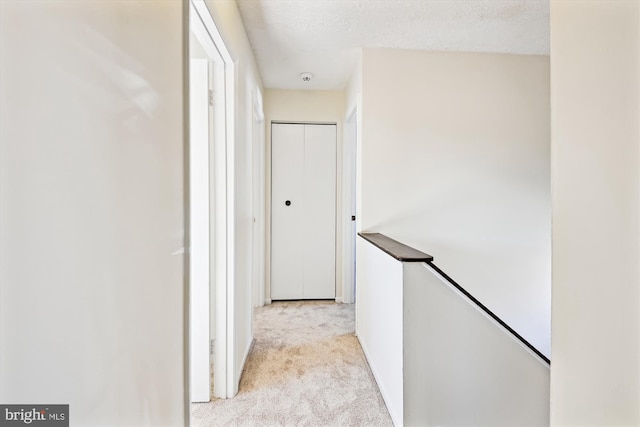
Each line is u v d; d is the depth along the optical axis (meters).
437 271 1.48
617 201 0.64
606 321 0.66
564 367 0.78
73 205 0.54
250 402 1.76
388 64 2.48
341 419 1.63
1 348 0.42
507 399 1.54
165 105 0.90
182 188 1.03
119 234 0.67
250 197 2.40
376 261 1.98
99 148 0.60
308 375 2.03
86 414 0.57
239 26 1.95
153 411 0.84
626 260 0.62
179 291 1.01
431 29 2.19
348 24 2.12
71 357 0.54
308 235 3.58
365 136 2.48
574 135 0.74
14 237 0.43
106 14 0.62
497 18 2.06
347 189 3.47
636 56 0.59
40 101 0.47
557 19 0.78
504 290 2.59
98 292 0.60
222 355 1.80
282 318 3.05
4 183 0.42
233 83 1.78
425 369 1.48
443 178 2.54
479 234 2.57
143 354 0.78
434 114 2.52
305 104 3.43
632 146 0.60
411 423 1.47
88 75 0.57
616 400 0.64
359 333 2.55
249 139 2.37
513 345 1.54
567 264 0.76
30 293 0.46
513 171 2.58
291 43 2.38
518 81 2.57
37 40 0.46
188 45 1.06
